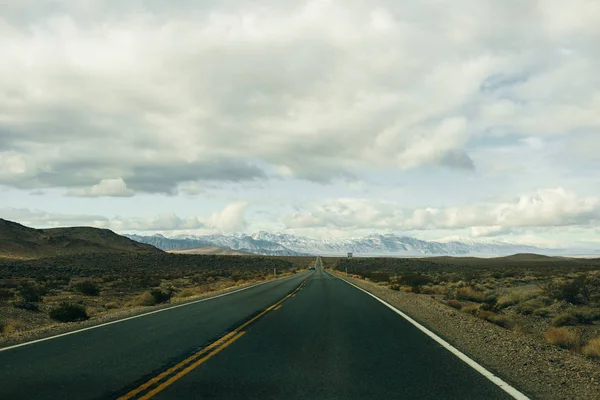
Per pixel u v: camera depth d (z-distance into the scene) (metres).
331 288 36.41
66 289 41.16
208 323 15.30
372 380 7.66
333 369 8.48
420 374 8.09
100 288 42.72
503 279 50.00
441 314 18.36
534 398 6.66
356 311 19.08
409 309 20.23
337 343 11.32
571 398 6.70
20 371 8.46
